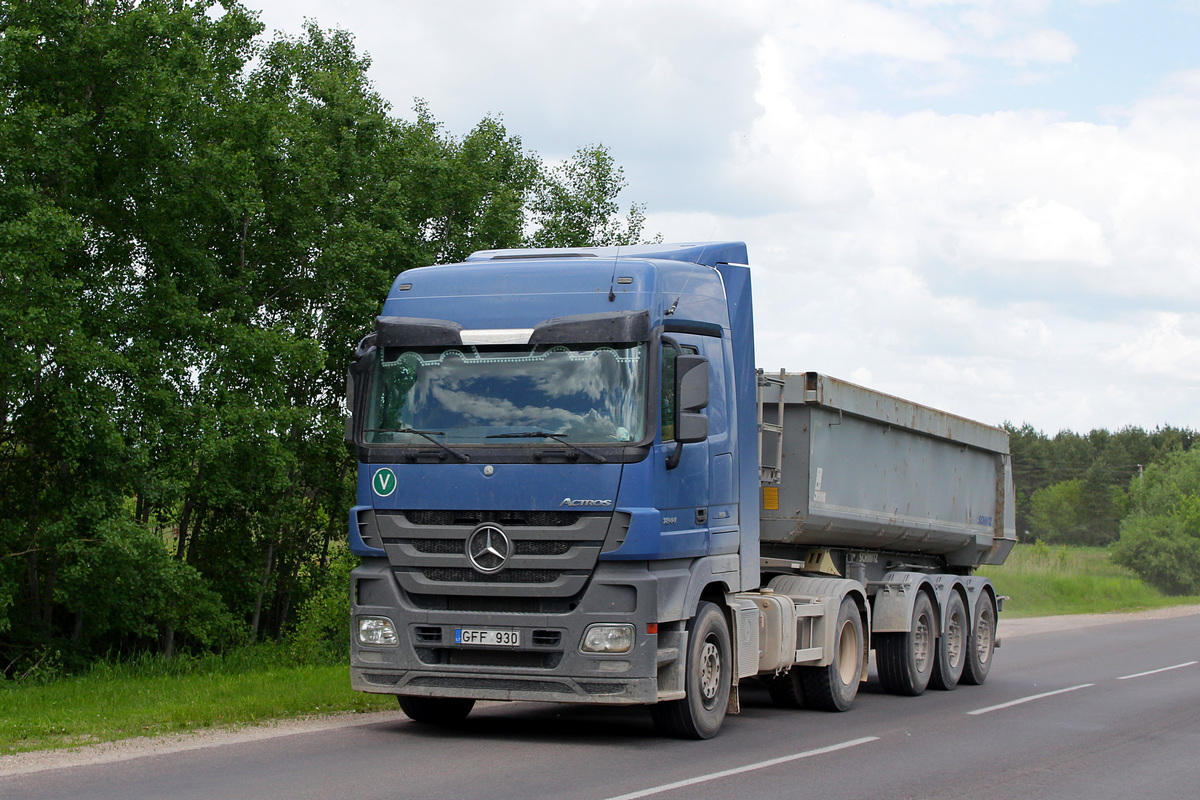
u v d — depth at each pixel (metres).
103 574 17.08
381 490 9.77
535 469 9.43
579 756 9.18
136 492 17.98
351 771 8.25
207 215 19.47
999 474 19.59
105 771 8.16
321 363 20.02
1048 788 8.50
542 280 9.91
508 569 9.47
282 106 21.66
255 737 9.90
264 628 23.41
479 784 7.85
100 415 16.77
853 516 14.20
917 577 15.57
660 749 9.70
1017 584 48.38
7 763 8.48
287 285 22.42
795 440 13.22
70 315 16.31
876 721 12.33
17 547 17.84
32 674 17.09
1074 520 137.38
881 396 14.85
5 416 17.72
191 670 18.58
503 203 25.50
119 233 18.97
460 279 10.11
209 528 21.69
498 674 9.50
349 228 21.98
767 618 11.78
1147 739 11.16
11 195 15.98
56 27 17.31
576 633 9.36
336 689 12.91
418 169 24.78
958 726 11.99
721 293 11.12
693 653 10.12
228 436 18.91
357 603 9.95
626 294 9.70
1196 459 88.94
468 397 9.73
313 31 26.39
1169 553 63.31
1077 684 16.88
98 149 18.27
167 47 18.66
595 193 28.66
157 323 18.94
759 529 11.88
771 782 8.32
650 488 9.39
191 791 7.41
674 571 9.79
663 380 9.66
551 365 9.64
